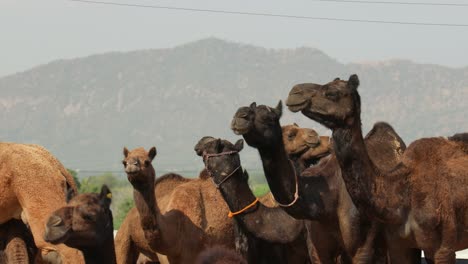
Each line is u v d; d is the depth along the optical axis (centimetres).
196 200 1343
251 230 1158
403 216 1048
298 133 1355
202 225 1328
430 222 1048
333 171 1102
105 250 987
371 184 1018
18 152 1204
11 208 1208
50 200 1169
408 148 1102
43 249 1145
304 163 1376
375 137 1205
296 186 1065
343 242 1093
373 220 1073
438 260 1057
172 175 1514
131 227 1432
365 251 1074
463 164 1095
